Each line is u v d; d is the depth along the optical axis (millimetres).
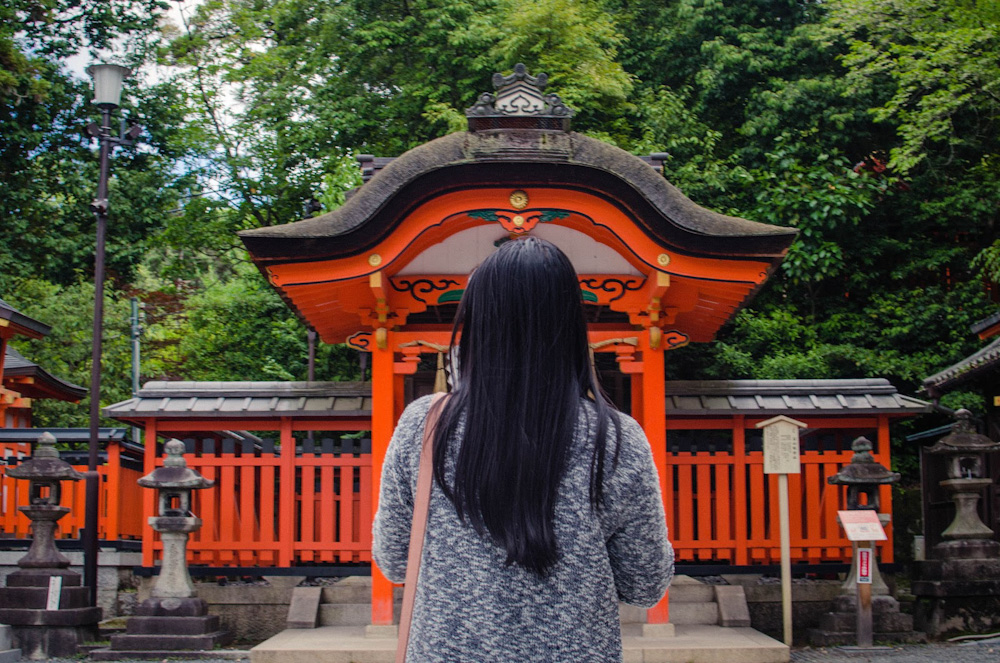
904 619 7520
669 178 15242
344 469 8156
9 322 12188
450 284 7387
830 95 15336
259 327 17719
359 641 6895
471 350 1841
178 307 24016
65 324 20641
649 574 1835
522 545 1656
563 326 1822
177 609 7293
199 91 19469
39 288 21031
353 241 6688
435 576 1715
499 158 6594
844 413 8375
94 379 8703
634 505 1772
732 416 8312
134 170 18250
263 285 18031
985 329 10812
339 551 8031
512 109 6793
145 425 8797
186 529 7426
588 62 15594
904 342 14883
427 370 10328
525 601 1672
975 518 7879
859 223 15492
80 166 17484
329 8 18000
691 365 14555
